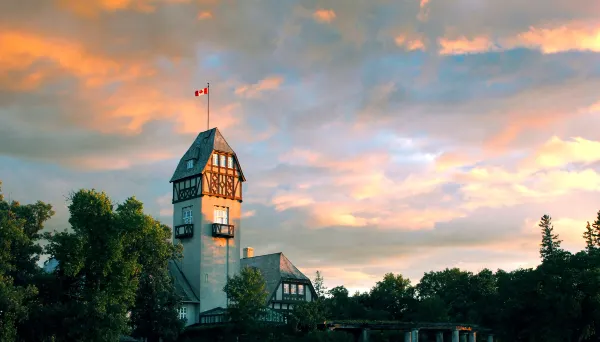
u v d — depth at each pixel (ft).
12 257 156.56
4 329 142.82
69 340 158.30
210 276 231.30
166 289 194.80
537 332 225.35
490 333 239.71
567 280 218.79
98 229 163.22
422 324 207.31
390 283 317.83
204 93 253.24
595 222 253.44
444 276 322.96
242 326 194.08
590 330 218.18
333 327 189.47
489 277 297.74
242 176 248.52
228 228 238.27
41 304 158.61
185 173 242.99
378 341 223.51
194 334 212.23
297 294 241.96
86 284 168.55
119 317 157.38
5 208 163.53
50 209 170.19
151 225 169.48
